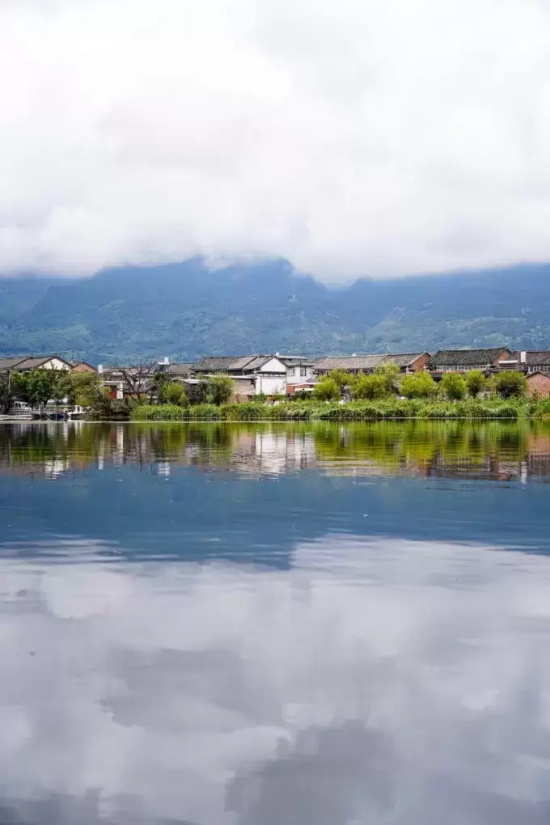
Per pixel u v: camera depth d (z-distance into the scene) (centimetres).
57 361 14988
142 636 859
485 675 747
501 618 920
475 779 571
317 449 3619
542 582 1081
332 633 869
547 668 766
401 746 614
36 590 1048
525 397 9744
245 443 4119
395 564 1192
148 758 602
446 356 13875
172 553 1277
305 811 538
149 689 719
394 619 917
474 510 1698
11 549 1310
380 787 562
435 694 705
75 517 1622
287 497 1912
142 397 9962
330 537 1409
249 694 704
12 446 3928
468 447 3697
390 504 1791
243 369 13562
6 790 562
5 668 768
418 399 9406
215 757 601
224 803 546
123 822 529
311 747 615
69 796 555
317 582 1086
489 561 1210
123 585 1070
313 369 14462
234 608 962
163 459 3066
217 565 1191
